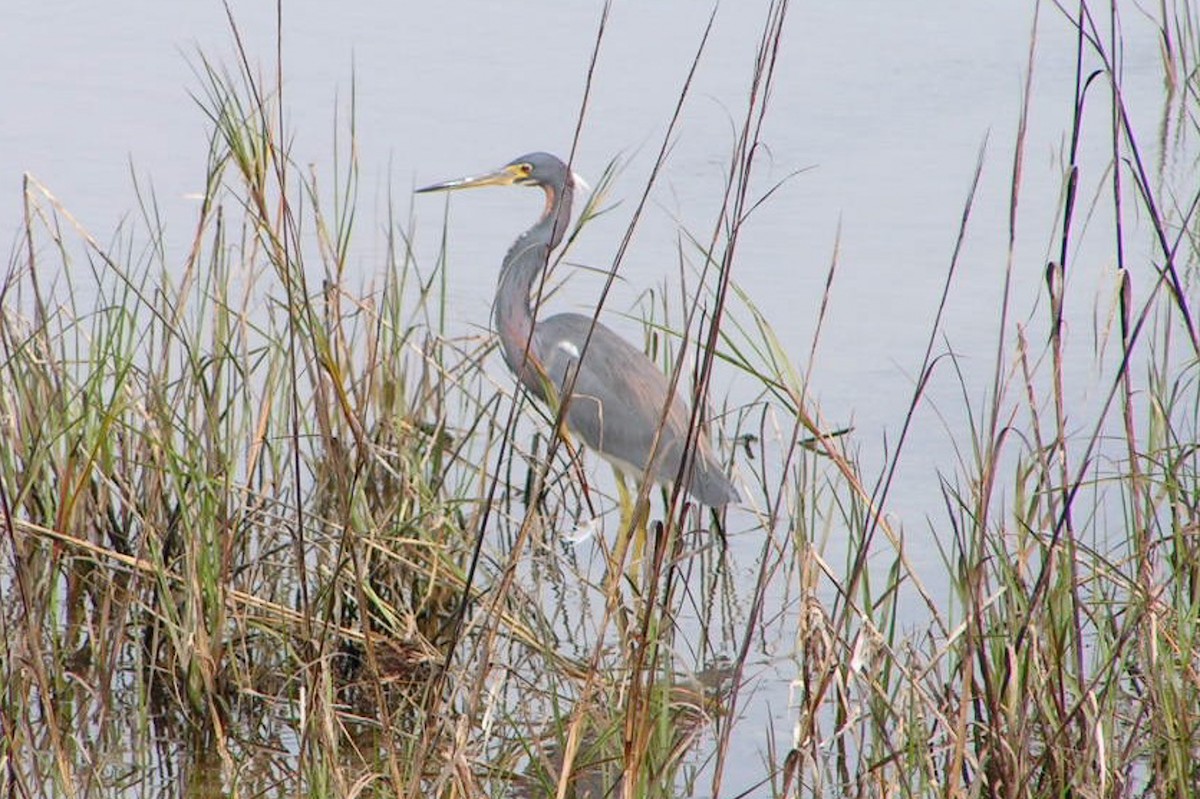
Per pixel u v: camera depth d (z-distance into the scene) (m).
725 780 9.12
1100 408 14.17
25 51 22.59
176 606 10.14
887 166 20.20
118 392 10.95
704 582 11.90
